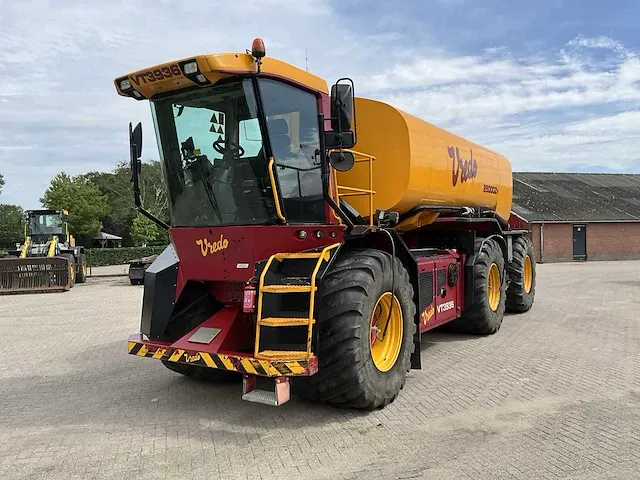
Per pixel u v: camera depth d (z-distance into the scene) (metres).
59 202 58.22
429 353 7.80
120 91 5.45
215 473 4.11
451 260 8.05
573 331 9.32
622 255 35.44
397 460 4.25
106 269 36.62
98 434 4.99
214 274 5.43
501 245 9.91
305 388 5.24
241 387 6.36
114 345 9.08
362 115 7.01
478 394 5.86
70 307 14.78
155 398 6.02
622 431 4.77
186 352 5.08
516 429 4.84
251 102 5.02
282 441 4.69
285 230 5.21
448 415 5.23
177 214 5.75
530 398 5.70
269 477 4.02
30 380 6.96
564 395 5.79
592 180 44.69
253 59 4.93
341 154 5.28
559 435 4.70
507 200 10.94
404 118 6.80
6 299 17.61
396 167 6.84
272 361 4.61
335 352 4.96
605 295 14.55
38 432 5.08
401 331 5.75
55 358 8.21
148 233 52.44
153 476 4.09
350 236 5.49
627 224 35.53
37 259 19.75
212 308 5.79
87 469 4.24
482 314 8.65
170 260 5.97
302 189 5.44
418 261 6.96
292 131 5.35
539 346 8.16
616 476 3.92
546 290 15.90
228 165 5.32
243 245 5.20
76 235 59.69
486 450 4.41
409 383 6.33
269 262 5.09
